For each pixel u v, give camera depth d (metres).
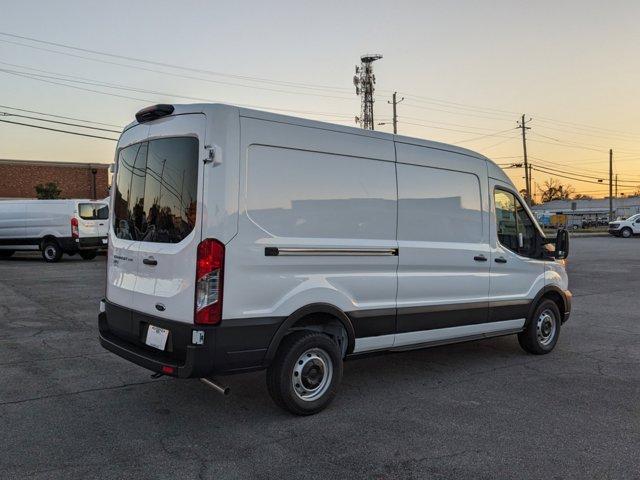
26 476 3.50
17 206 18.47
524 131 55.50
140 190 4.77
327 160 4.74
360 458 3.84
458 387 5.49
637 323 9.02
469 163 6.01
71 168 44.78
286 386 4.44
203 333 4.04
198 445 4.02
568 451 3.99
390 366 6.25
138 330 4.66
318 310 4.63
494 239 6.21
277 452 3.92
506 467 3.73
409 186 5.38
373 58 50.47
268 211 4.34
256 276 4.26
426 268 5.50
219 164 4.10
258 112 4.33
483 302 6.09
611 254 24.17
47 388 5.24
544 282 6.82
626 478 3.59
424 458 3.85
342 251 4.77
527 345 6.81
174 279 4.24
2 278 13.44
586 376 5.93
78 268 15.96
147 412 4.66
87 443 4.02
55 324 8.08
